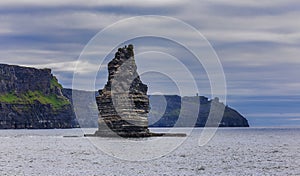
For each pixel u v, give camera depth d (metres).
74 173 98.38
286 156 139.50
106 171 101.25
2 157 136.12
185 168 106.88
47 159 128.38
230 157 135.62
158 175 96.00
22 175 95.81
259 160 126.25
